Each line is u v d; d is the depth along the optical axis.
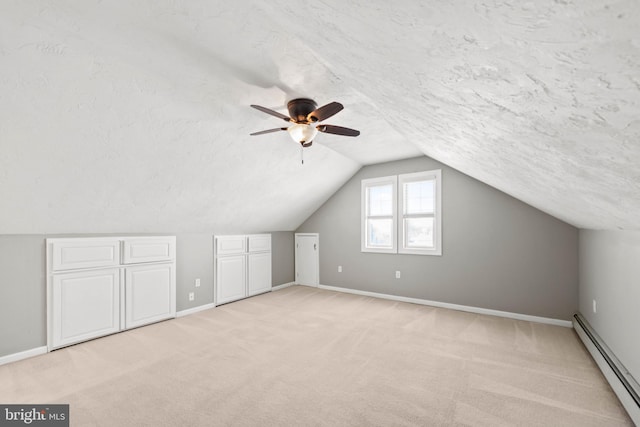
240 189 3.82
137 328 3.46
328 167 4.48
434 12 0.55
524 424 1.75
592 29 0.42
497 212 3.86
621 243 2.06
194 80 2.13
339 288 5.37
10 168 2.11
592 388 2.12
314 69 2.03
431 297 4.36
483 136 1.44
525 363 2.51
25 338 2.68
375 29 0.76
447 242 4.21
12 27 1.47
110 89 2.00
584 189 1.49
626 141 0.76
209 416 1.83
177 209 3.52
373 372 2.37
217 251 4.43
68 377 2.31
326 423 1.76
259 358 2.63
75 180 2.47
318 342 3.00
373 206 5.07
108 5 1.42
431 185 4.46
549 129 0.94
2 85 1.68
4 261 2.60
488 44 0.60
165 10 1.47
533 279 3.63
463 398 2.01
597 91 0.60
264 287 5.23
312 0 0.77
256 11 1.46
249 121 2.82
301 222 5.84
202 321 3.70
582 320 3.05
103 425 1.75
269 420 1.79
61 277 2.90
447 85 0.95
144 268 3.56
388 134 3.45
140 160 2.63
